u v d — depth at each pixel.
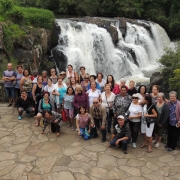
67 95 8.25
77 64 17.80
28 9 18.69
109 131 8.16
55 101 8.80
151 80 16.05
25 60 15.07
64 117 8.38
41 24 17.77
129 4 30.22
